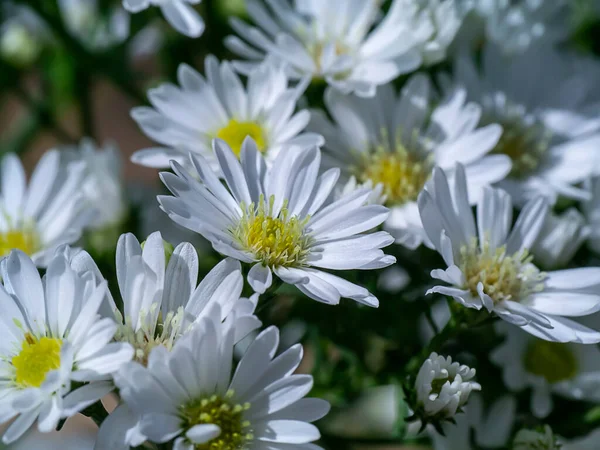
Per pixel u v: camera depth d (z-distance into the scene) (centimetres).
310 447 14
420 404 15
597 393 17
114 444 14
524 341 17
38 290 15
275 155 17
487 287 16
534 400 17
